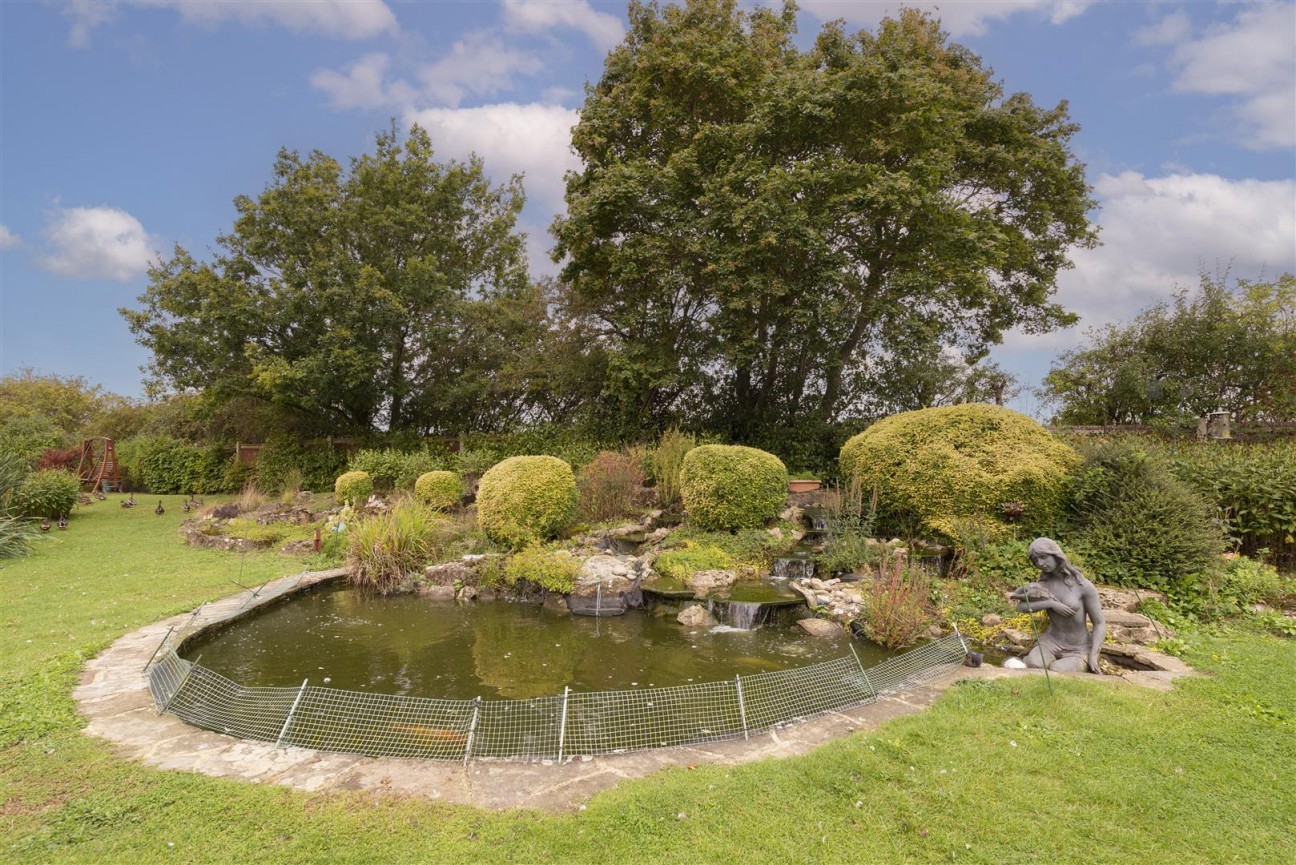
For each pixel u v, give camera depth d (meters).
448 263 21.61
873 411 18.22
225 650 6.54
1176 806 3.22
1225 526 8.21
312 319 18.19
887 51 13.73
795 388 17.77
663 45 15.48
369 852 2.82
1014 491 8.73
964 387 19.02
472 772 3.57
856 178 13.65
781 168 13.48
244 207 18.66
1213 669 5.32
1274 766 3.63
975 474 8.98
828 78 13.85
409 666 6.14
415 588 9.02
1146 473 8.14
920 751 3.80
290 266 18.28
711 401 18.16
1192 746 3.87
